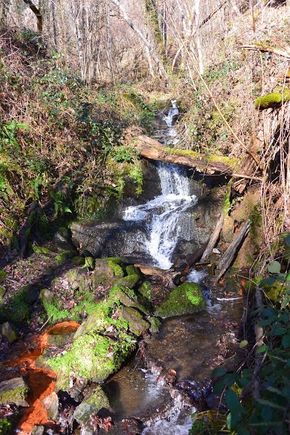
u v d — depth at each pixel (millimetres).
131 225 7449
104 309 5238
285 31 6676
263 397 2332
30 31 9594
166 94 12477
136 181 8016
